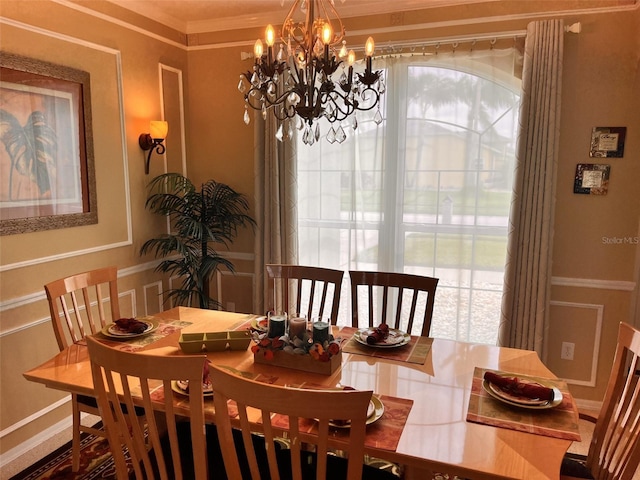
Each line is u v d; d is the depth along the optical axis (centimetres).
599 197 283
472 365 181
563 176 288
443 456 123
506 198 305
